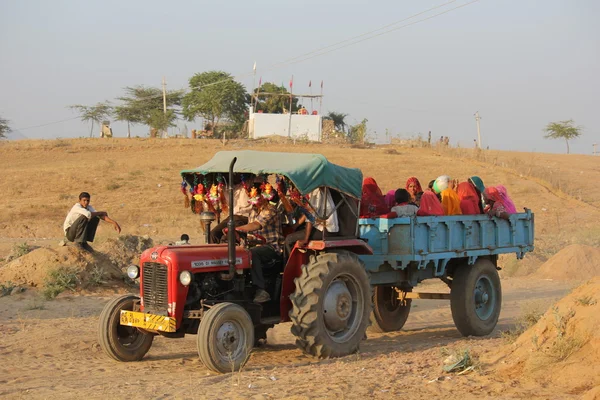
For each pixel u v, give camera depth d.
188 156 46.97
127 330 8.81
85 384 7.37
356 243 9.23
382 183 39.53
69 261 13.98
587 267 18.22
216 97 73.69
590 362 6.68
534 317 9.58
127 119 77.62
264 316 8.98
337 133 65.38
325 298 8.77
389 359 8.34
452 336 11.14
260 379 7.22
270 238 8.97
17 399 6.71
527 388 6.46
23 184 36.81
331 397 6.30
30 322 11.15
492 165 45.28
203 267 8.28
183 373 8.02
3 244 20.58
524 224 12.25
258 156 9.17
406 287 10.99
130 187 37.19
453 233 10.66
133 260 15.51
